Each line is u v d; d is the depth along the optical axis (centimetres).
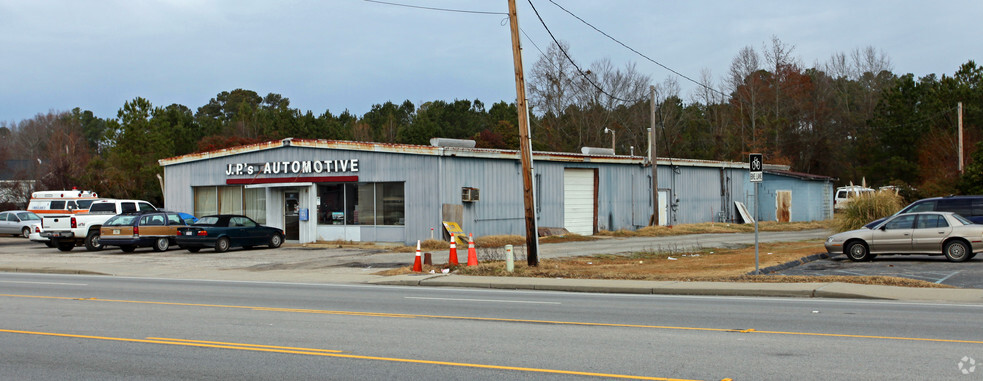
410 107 10762
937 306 1336
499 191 3158
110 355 899
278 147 3316
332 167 3147
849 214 2945
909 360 834
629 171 3894
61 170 5359
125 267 2330
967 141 4809
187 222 3109
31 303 1423
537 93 6431
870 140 6122
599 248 2838
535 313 1278
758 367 805
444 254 2608
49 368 830
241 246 2952
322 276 2045
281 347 948
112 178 5212
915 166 5278
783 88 6706
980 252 2098
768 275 1767
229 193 3506
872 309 1300
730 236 3525
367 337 1022
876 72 7700
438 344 965
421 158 2923
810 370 787
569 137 6550
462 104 10006
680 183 4238
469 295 1602
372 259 2491
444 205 2886
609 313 1274
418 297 1554
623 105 6738
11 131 12488
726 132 7019
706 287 1622
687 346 937
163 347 950
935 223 2089
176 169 3694
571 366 820
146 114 6638
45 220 3039
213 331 1078
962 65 5556
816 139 6700
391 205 3012
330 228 3169
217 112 12394
